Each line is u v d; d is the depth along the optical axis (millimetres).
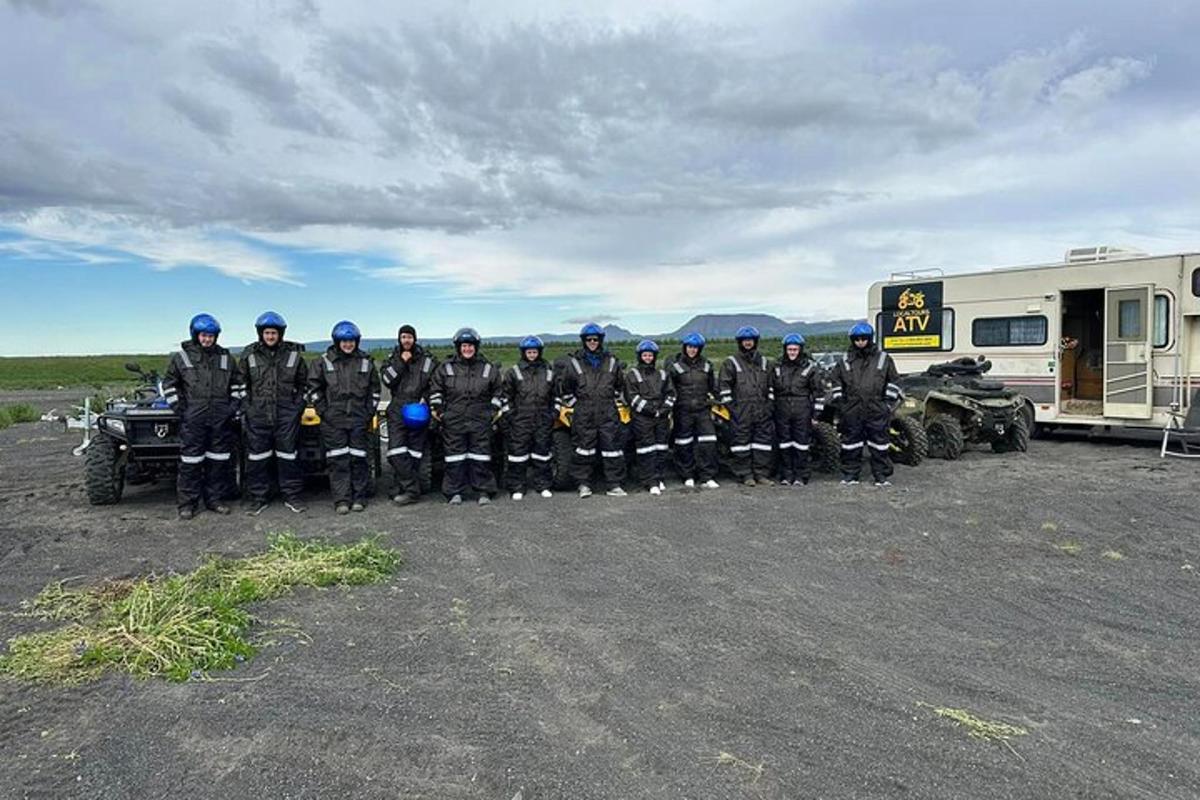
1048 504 8508
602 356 9609
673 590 5734
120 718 3799
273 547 6691
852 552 6781
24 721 3775
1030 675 4266
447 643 4730
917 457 11305
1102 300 14641
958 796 3105
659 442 9922
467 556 6703
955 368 13164
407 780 3238
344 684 4160
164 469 9781
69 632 4820
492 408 9203
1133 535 7219
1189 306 12141
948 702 3934
